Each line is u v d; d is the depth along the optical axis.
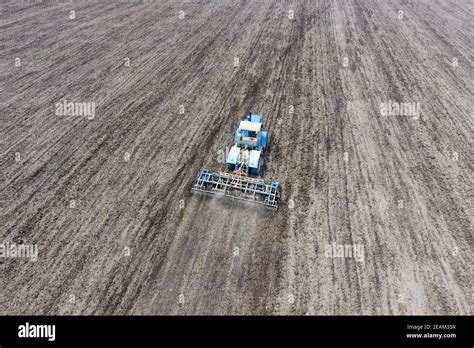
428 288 9.59
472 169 13.84
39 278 9.51
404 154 14.58
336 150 14.70
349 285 9.60
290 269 9.98
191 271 9.83
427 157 14.44
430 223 11.54
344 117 16.83
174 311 8.88
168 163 13.84
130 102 17.59
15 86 18.28
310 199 12.34
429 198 12.50
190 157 14.19
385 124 16.39
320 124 16.30
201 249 10.47
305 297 9.29
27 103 17.05
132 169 13.46
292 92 18.78
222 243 10.68
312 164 13.91
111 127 15.75
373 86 19.38
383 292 9.46
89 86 18.70
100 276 9.62
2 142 14.49
